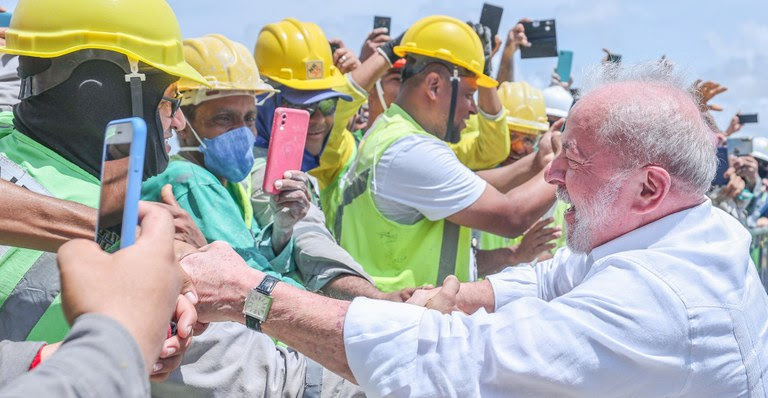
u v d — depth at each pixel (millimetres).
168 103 2416
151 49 2275
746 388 2111
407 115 3945
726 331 2084
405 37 4031
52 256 2148
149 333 1255
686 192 2176
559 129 5133
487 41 4695
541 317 2043
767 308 2279
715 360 2074
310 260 3277
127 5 2260
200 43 3074
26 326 2109
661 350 2027
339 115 4297
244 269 2176
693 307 2051
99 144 2266
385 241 3756
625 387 2039
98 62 2232
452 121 4016
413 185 3680
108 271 1273
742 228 2330
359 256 3789
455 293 2523
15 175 2166
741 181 6844
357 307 2119
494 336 2041
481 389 2041
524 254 4191
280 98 4035
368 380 2084
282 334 2143
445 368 2041
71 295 1249
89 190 2217
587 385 2016
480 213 3701
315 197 3662
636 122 2133
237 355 2414
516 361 2010
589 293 2059
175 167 2846
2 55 3602
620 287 2059
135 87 2248
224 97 3039
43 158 2229
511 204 3738
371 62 4426
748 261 2234
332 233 4070
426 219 3779
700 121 2201
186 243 2291
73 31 2211
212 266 2168
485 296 2633
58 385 1116
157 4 2336
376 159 3756
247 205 3170
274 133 3021
